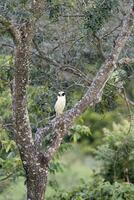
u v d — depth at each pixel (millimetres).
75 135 14695
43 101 13891
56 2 11297
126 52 13531
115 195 14898
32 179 11023
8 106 14680
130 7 11617
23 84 10703
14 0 10891
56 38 13750
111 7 11508
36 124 13930
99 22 11555
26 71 10664
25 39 10531
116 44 11352
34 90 13875
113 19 13859
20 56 10562
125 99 13875
